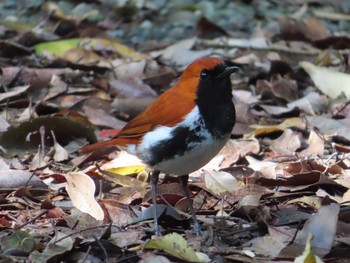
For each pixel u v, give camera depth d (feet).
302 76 53.26
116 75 50.93
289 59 57.00
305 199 34.01
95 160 40.16
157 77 51.06
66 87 48.06
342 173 36.96
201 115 30.17
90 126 42.80
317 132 42.19
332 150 40.91
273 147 41.78
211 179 35.53
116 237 30.53
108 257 29.01
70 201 34.88
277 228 31.04
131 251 29.45
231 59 55.11
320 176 34.60
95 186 35.06
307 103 46.88
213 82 30.19
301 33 59.47
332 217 29.73
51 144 41.04
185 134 30.27
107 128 43.98
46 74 49.52
